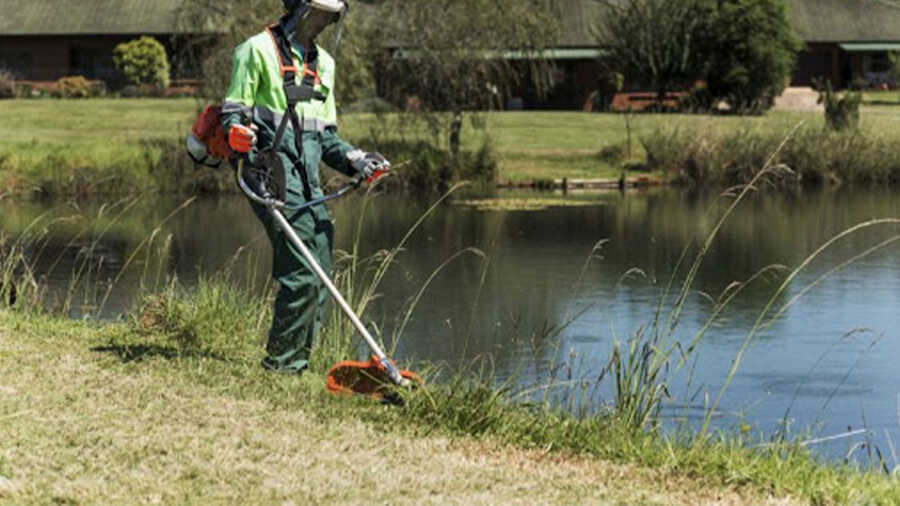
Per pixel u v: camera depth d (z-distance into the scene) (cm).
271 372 955
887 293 2111
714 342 1683
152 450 736
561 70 7125
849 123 5022
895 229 3136
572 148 4869
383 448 773
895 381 1461
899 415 1300
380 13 4281
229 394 877
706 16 6531
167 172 4041
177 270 2314
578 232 3053
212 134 937
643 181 4397
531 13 4356
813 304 2003
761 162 4447
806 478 768
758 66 6456
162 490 671
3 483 667
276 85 930
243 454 739
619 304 1997
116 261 2464
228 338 1130
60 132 5250
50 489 666
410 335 1705
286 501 662
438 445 793
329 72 963
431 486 698
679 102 6569
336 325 1224
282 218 920
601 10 7400
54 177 3916
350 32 4119
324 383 929
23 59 7956
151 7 7838
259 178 921
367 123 4822
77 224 3156
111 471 700
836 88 7812
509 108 7100
